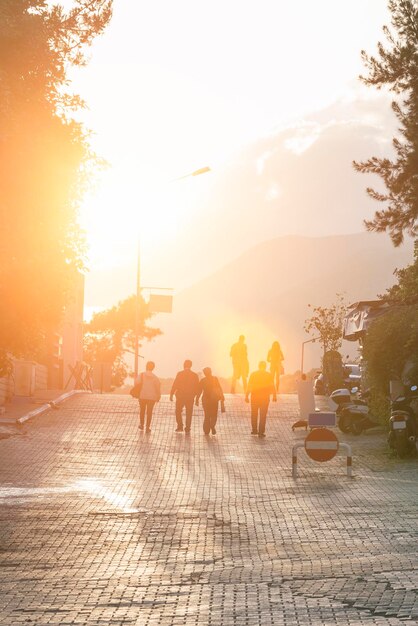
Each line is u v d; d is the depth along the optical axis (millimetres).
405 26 31859
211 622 8586
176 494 18484
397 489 18938
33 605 9477
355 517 15516
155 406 36594
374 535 13773
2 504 16828
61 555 12531
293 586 10164
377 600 9266
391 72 31688
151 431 30422
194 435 29750
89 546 13180
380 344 30656
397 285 36312
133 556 12453
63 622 8711
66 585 10539
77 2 18047
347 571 10945
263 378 29688
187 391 30406
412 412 24641
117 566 11758
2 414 31266
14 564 11914
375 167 32594
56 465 22625
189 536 13953
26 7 17781
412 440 24266
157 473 21750
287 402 39625
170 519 15492
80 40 18047
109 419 32719
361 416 30375
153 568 11594
